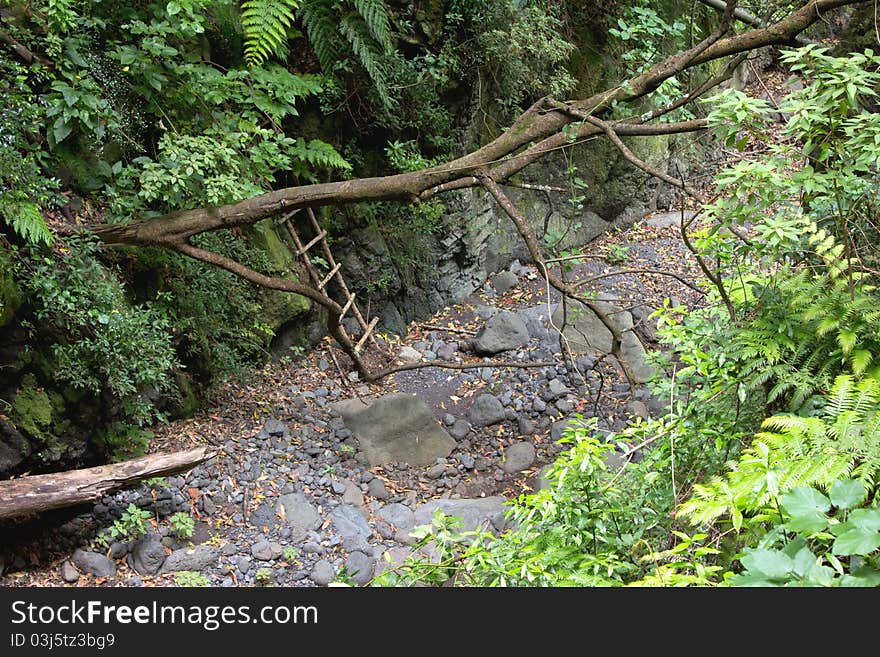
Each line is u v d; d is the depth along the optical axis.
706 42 4.83
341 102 6.82
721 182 3.42
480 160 4.93
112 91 5.39
